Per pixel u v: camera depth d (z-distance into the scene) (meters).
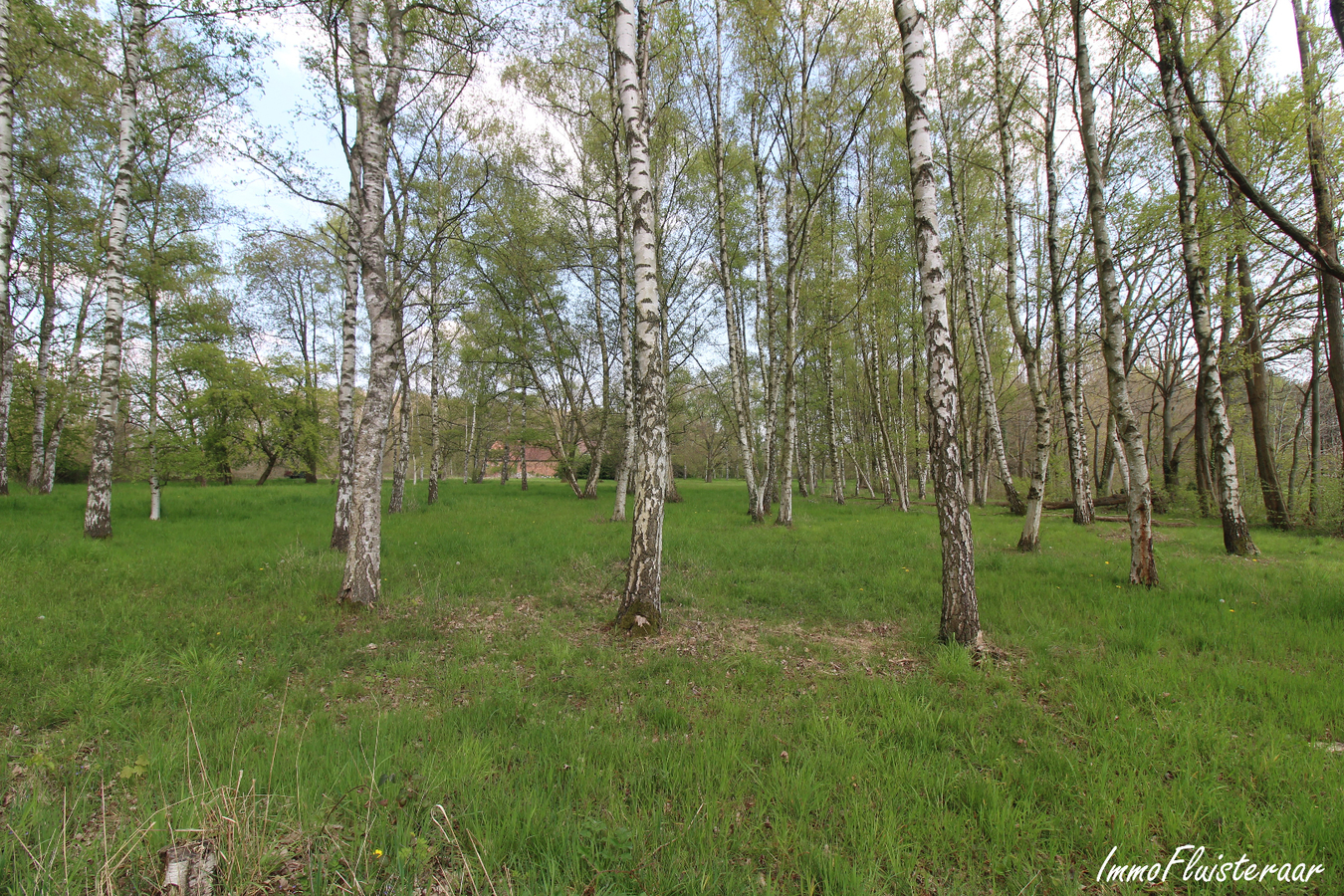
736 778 3.04
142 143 12.38
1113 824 2.61
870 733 3.61
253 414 21.84
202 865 2.14
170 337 14.71
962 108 13.38
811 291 15.84
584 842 2.39
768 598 6.98
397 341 7.02
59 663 4.48
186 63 10.78
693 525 14.18
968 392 22.81
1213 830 2.63
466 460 39.88
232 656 4.85
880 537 11.96
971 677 4.44
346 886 2.12
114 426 10.44
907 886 2.28
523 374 22.34
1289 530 14.04
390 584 7.24
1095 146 7.52
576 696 4.30
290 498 20.12
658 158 16.36
